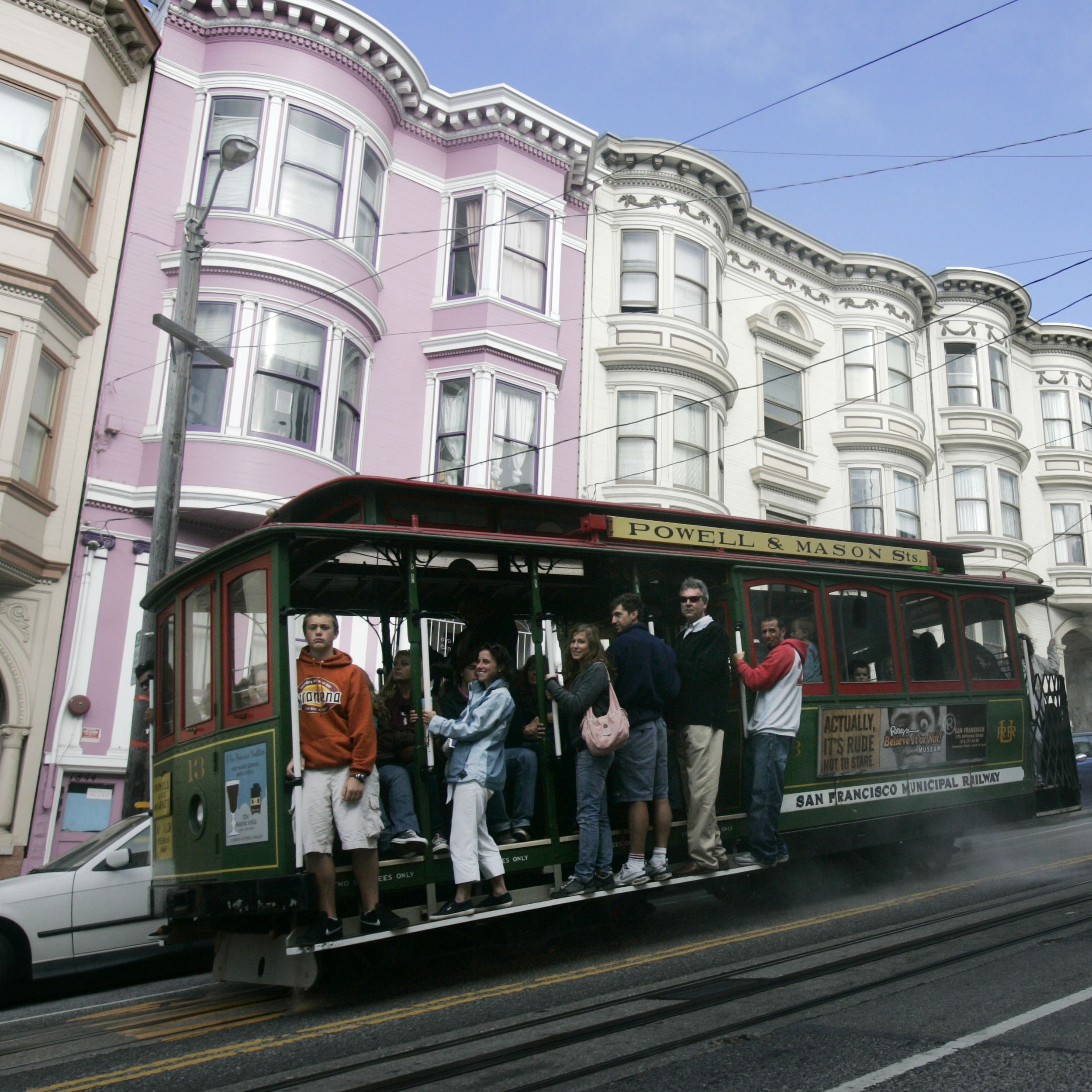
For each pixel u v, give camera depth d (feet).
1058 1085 13.67
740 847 27.58
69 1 48.11
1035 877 32.50
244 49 54.29
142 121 52.08
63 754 44.60
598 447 64.64
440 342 58.80
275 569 21.86
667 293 68.23
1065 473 96.53
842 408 80.94
